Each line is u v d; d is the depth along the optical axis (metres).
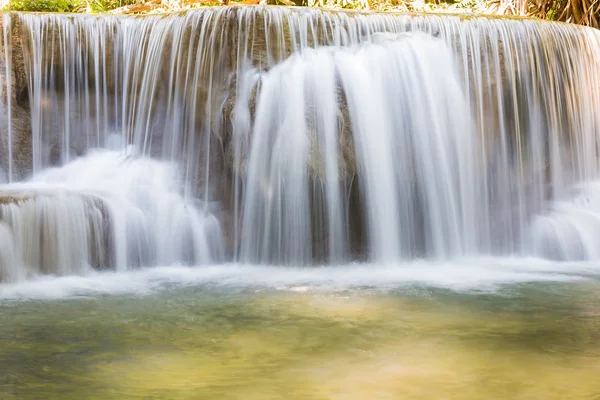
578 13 14.03
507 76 10.23
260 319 5.63
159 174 9.80
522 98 10.34
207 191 9.41
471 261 9.10
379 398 3.79
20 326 5.41
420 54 9.55
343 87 9.02
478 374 4.21
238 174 9.00
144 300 6.44
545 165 10.45
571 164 10.70
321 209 8.63
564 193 10.52
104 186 9.59
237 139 9.09
